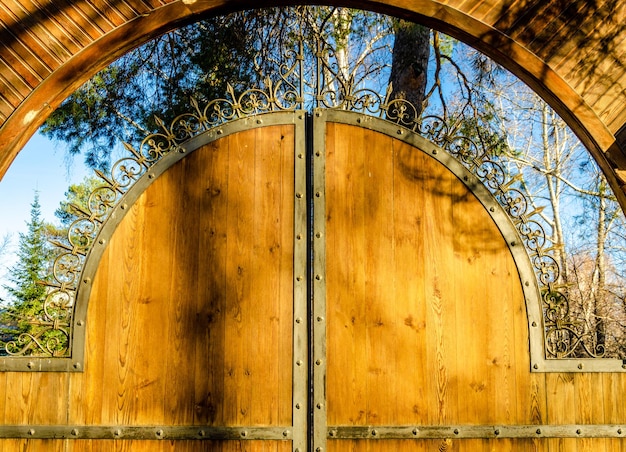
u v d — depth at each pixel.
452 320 3.45
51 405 3.32
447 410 3.38
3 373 3.32
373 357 3.40
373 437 3.34
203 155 3.53
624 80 3.31
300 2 3.42
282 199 3.51
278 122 3.57
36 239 8.41
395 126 3.57
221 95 6.66
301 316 3.42
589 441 3.38
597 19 3.34
